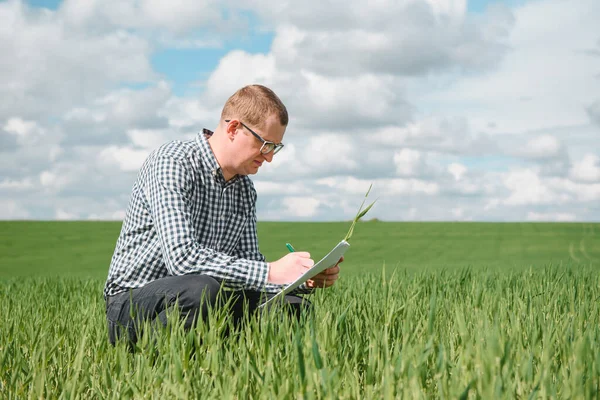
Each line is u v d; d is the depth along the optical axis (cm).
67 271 1703
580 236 2570
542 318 278
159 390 229
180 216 293
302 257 298
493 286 507
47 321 385
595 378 203
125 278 308
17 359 267
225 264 288
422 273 553
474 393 203
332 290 492
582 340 216
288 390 203
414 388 194
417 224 3269
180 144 316
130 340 288
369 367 212
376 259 1875
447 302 360
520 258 1811
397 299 387
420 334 256
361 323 279
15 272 1677
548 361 217
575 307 349
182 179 303
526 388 202
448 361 221
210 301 283
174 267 286
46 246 2500
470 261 1730
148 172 308
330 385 195
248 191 342
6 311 480
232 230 335
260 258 354
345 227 3161
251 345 249
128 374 240
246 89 307
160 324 265
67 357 285
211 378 224
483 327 263
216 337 249
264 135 303
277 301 289
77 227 3197
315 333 250
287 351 236
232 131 306
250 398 216
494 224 3173
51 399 237
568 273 572
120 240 319
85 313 430
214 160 314
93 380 244
